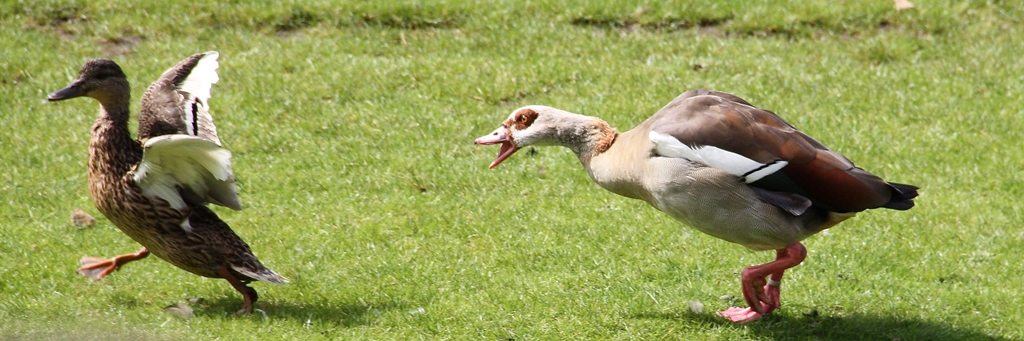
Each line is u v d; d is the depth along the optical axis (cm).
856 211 901
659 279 1048
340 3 1814
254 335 888
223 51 1691
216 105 1490
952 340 924
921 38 1786
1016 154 1392
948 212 1227
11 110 1486
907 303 1000
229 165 869
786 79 1622
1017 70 1666
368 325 923
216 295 994
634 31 1812
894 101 1561
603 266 1073
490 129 1454
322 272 1052
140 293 987
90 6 1806
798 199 880
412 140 1415
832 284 1042
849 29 1816
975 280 1061
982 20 1841
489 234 1152
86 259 990
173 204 901
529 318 943
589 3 1850
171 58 1664
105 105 923
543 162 1359
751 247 935
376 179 1302
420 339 898
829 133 1446
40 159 1338
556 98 1549
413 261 1078
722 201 894
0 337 870
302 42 1725
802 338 923
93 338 872
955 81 1627
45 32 1744
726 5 1861
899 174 1338
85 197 1240
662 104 1527
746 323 948
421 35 1762
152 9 1808
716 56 1709
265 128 1438
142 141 940
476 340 903
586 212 1216
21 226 1147
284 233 1145
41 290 984
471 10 1822
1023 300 1006
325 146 1396
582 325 932
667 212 932
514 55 1697
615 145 987
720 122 898
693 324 943
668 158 902
